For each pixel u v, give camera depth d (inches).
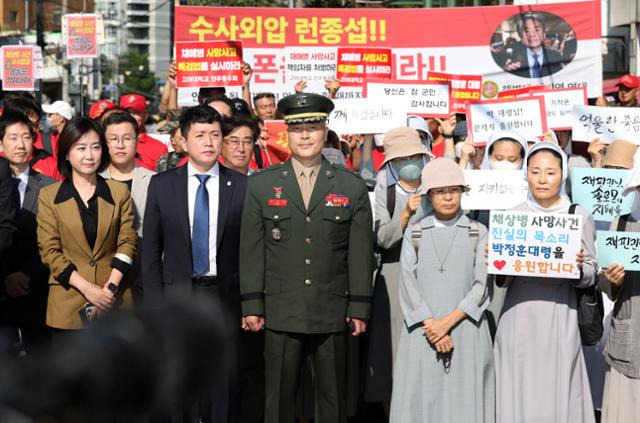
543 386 207.9
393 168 245.8
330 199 211.6
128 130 258.4
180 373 48.0
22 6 2219.5
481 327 212.8
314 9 418.9
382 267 247.3
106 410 45.8
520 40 421.4
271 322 212.7
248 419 219.6
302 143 211.3
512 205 240.7
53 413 45.0
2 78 556.1
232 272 217.8
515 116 309.1
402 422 213.2
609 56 761.6
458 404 210.1
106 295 223.6
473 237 216.4
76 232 226.8
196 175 218.8
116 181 237.6
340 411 214.5
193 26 419.2
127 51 3385.8
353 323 213.0
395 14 421.1
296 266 211.2
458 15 421.7
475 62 424.2
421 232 218.2
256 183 214.7
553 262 202.2
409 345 215.9
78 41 692.1
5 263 244.1
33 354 47.1
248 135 257.3
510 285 215.8
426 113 331.6
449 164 214.2
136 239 235.3
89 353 46.1
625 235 201.5
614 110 308.7
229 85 365.7
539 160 209.0
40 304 244.7
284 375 213.2
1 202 220.7
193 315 49.7
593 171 248.2
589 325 211.9
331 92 347.9
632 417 208.2
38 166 320.2
